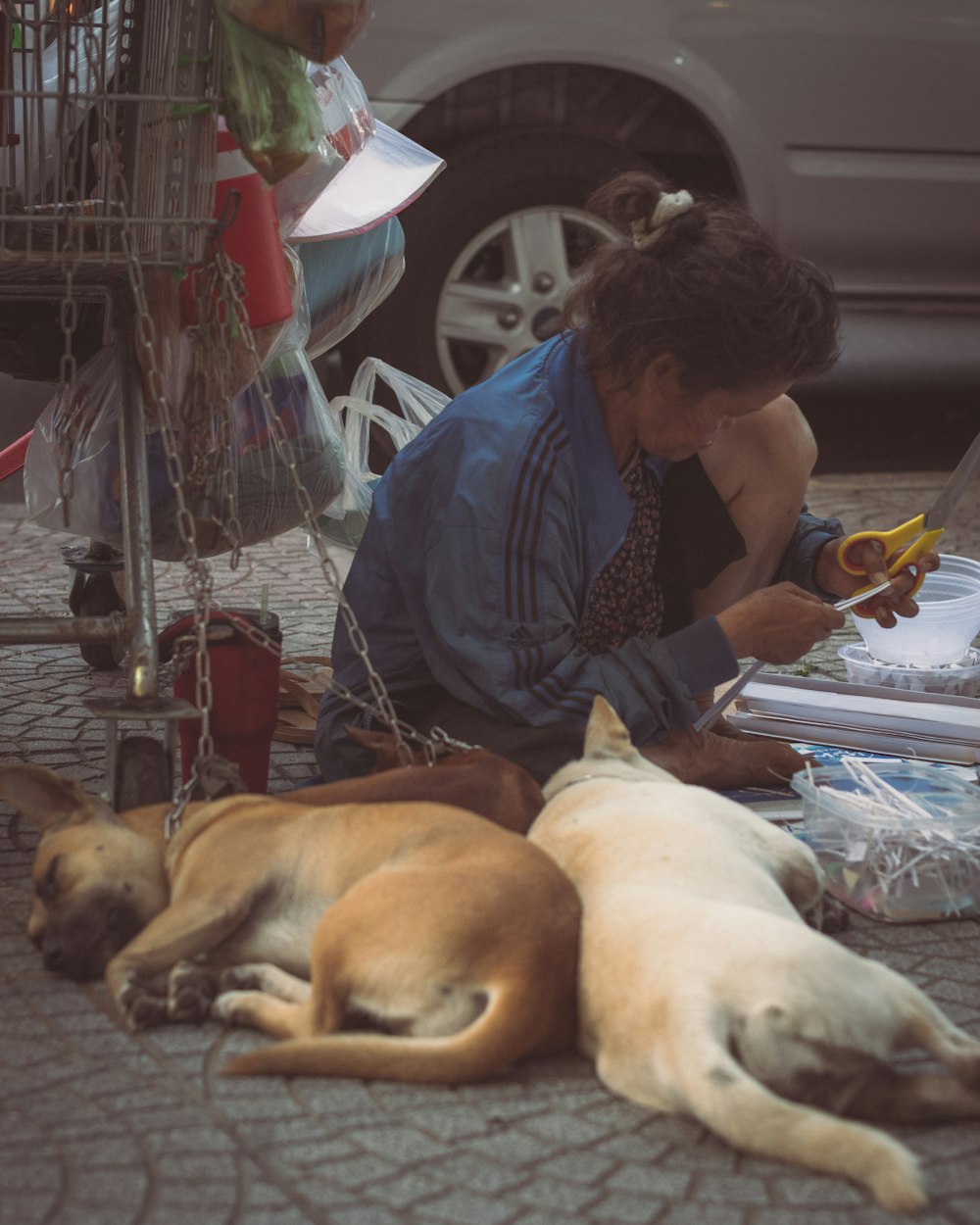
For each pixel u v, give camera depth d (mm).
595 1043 3037
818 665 6391
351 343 9562
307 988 3309
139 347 4277
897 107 9727
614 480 4406
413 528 4496
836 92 9617
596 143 9445
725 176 9977
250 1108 2936
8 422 9461
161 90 4062
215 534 4926
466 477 4293
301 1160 2760
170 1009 3268
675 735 4691
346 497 5469
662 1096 2824
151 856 3537
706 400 4309
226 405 4254
